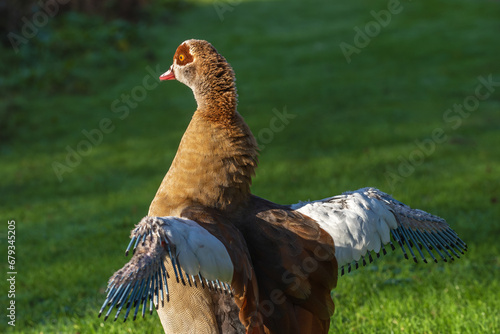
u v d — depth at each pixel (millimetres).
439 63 26781
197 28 34250
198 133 4840
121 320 7770
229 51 30078
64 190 14977
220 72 4957
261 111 21188
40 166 16938
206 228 4293
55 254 10953
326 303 4559
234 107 4949
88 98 23406
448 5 37281
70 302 8812
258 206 4859
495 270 8914
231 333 4496
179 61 5145
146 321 7660
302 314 4492
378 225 4660
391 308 7648
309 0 40844
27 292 9375
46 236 11867
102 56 26984
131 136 19438
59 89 24297
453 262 9242
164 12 35469
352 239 4574
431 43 29797
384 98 22391
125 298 3670
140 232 3949
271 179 14641
